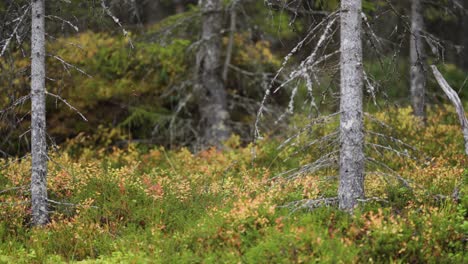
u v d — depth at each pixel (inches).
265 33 661.3
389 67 398.0
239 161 557.6
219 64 685.9
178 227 390.9
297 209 377.1
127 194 438.9
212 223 360.5
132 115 685.3
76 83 642.8
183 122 713.0
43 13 412.8
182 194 442.0
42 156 412.5
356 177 368.2
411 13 641.6
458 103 465.1
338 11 369.4
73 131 671.8
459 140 552.4
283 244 322.3
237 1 644.1
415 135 570.9
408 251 323.3
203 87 687.1
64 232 388.5
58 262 356.2
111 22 572.4
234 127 706.8
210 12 666.8
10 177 469.7
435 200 395.5
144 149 673.0
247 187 432.8
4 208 415.8
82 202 431.2
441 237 336.5
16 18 423.8
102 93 663.8
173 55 693.3
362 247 324.5
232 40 670.5
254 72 719.7
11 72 472.4
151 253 350.6
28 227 411.5
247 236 344.2
